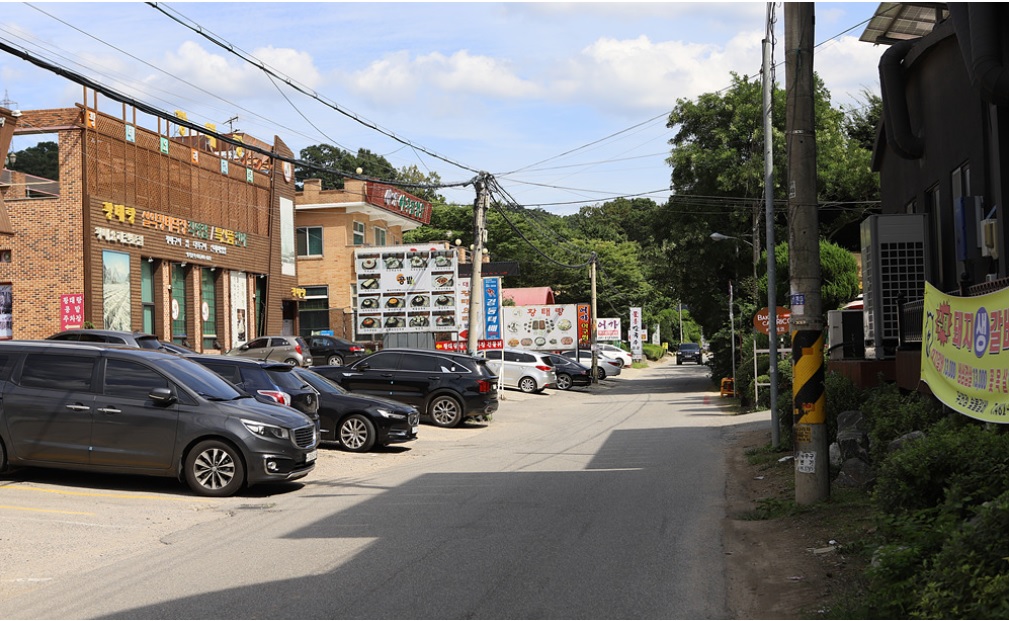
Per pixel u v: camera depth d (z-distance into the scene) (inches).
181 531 397.7
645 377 2320.4
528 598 272.8
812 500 410.0
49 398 488.4
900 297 506.6
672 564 316.8
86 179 1214.9
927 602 222.8
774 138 1681.8
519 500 463.2
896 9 678.5
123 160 1301.7
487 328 1558.8
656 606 264.1
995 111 477.7
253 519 424.8
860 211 1654.8
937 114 590.6
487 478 557.0
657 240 1927.9
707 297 1881.2
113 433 483.2
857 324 649.6
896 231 575.5
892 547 263.3
